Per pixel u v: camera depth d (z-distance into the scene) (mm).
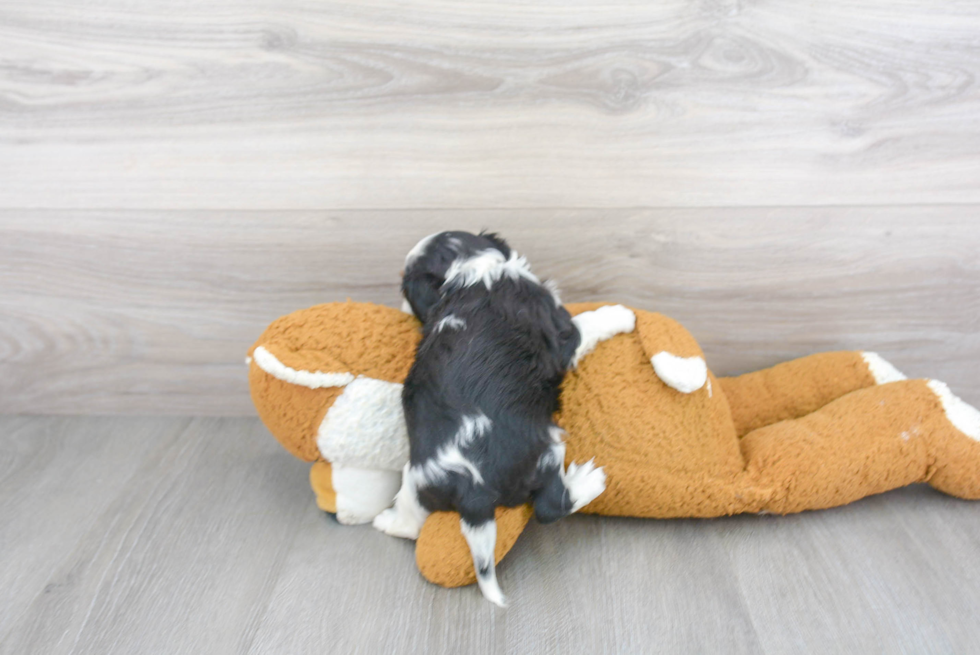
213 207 1420
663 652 1004
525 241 1433
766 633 1029
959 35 1257
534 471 1073
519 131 1347
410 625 1062
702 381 1190
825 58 1283
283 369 1111
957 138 1328
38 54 1316
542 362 1102
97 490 1385
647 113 1328
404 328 1196
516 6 1260
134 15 1287
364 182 1395
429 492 1085
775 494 1203
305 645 1031
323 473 1257
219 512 1321
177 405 1623
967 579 1117
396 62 1306
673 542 1216
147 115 1356
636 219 1408
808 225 1402
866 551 1178
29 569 1184
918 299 1460
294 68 1315
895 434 1221
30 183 1409
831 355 1439
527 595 1110
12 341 1555
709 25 1264
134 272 1483
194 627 1067
